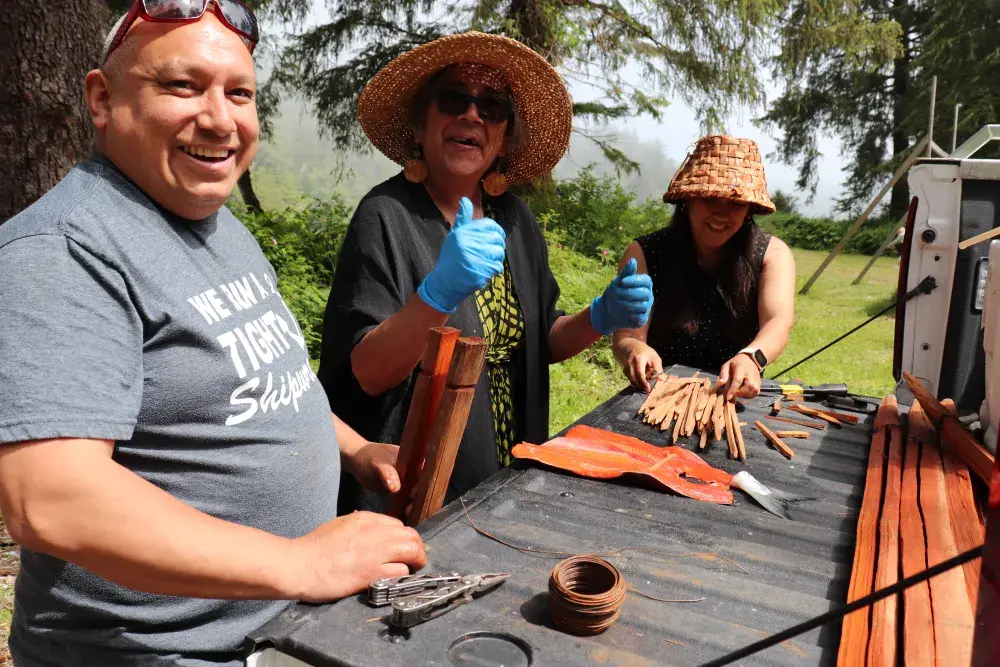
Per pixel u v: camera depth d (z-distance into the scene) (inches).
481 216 95.4
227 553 42.5
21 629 51.0
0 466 40.1
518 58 87.3
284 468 53.9
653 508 62.1
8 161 153.2
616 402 93.0
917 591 44.9
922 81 997.8
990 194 95.2
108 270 44.4
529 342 94.2
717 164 105.6
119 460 47.7
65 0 152.2
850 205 1194.0
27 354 40.5
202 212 50.8
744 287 112.1
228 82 49.3
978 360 97.3
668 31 475.8
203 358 48.7
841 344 366.0
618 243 506.6
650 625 44.2
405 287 84.1
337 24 459.2
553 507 60.8
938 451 73.0
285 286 279.3
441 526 56.0
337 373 83.2
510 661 40.7
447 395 58.2
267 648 41.8
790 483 69.7
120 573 41.3
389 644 41.4
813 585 50.5
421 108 90.7
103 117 49.5
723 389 93.1
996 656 27.8
